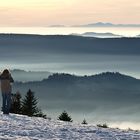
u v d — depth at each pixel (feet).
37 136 52.49
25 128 59.52
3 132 53.72
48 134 54.80
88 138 52.90
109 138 54.13
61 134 55.42
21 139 47.85
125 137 55.83
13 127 59.72
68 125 69.56
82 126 69.62
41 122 71.36
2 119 71.00
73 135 55.06
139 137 56.24
